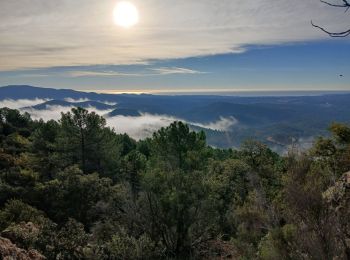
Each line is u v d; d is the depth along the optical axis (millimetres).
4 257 11102
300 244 8305
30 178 36000
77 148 42500
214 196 20891
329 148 21906
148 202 19141
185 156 30719
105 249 16234
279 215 11023
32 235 14328
